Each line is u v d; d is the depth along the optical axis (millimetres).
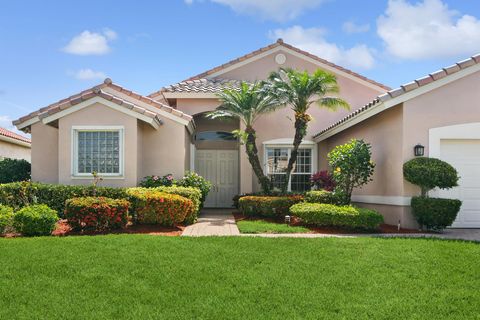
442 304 6137
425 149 12500
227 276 7254
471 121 12672
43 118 14766
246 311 5863
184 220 13219
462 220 12727
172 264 7863
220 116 17312
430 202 11641
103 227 11383
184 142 16438
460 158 12797
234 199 18453
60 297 6293
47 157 16672
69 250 8680
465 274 7398
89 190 13477
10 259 8039
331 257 8414
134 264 7809
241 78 20625
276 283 6953
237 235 10914
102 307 5973
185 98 18625
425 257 8352
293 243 9656
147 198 12023
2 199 13117
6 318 5605
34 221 10602
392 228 12484
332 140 18938
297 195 15414
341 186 14047
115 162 14930
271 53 20547
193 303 6133
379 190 14156
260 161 19234
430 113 12570
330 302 6191
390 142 13367
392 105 12523
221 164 21141
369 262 8078
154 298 6293
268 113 17828
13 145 24203
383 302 6203
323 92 16281
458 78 12648
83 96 14742
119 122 14875
